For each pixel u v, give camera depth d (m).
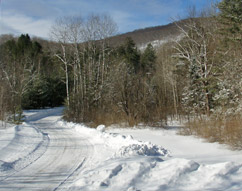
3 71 37.31
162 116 25.42
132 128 23.06
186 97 27.95
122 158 8.15
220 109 19.27
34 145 13.98
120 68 27.69
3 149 12.13
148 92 26.08
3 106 30.70
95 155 10.84
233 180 5.37
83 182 6.27
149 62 52.38
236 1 20.34
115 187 5.78
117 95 25.89
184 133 18.17
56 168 8.89
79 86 36.22
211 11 26.38
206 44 27.31
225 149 11.67
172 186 5.45
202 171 5.92
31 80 46.25
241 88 18.36
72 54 38.25
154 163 6.69
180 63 29.44
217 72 23.75
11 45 60.72
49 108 54.94
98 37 34.91
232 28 20.88
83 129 21.27
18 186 6.92
